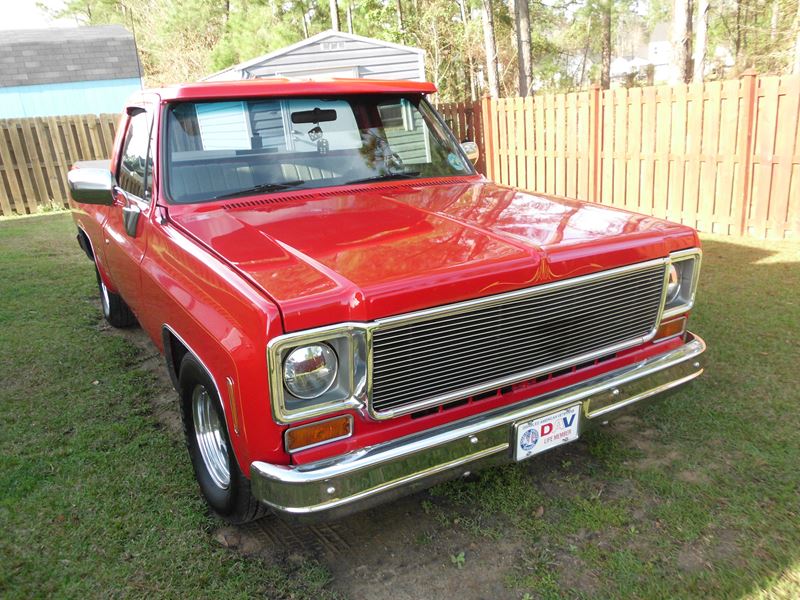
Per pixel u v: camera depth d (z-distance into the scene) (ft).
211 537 9.27
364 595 8.13
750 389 12.96
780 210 24.18
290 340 6.82
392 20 105.40
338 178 11.73
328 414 7.22
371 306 7.06
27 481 10.63
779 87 23.13
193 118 11.09
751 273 20.49
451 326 7.61
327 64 50.03
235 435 7.63
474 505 9.88
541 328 8.35
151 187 11.14
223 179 10.97
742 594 7.86
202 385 9.04
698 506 9.55
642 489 10.06
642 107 27.48
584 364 9.26
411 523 9.54
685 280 10.03
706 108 25.26
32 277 24.16
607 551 8.73
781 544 8.69
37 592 8.16
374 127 12.58
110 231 13.99
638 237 9.19
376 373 7.25
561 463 10.88
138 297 11.92
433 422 7.94
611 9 86.38
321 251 8.29
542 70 110.52
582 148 30.17
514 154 34.63
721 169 25.35
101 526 9.47
